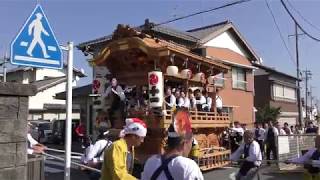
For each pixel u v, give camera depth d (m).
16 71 38.59
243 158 8.76
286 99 41.72
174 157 3.51
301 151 14.69
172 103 12.97
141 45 12.54
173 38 22.25
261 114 32.91
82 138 24.20
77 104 28.55
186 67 13.87
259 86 39.03
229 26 26.27
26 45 4.72
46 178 10.66
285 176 13.77
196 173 3.43
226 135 16.41
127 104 13.57
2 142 3.79
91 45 23.12
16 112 3.93
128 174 4.72
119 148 4.73
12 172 3.84
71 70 5.60
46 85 37.12
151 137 12.45
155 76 12.21
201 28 26.92
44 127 28.75
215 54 25.16
